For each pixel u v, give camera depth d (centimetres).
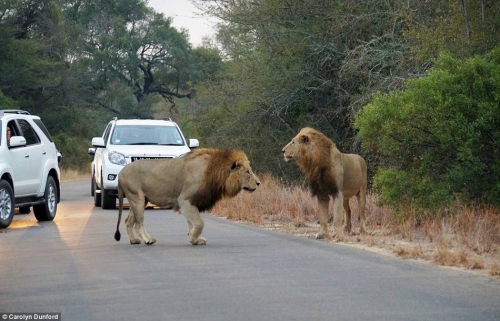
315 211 1823
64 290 916
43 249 1291
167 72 7569
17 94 5156
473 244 1246
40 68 5094
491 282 937
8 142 1686
